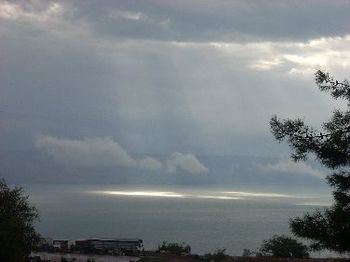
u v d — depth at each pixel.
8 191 37.12
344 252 13.61
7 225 32.25
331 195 14.11
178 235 98.00
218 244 74.38
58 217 146.88
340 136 13.89
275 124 14.52
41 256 42.41
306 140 14.18
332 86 14.49
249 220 139.12
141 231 109.56
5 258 31.23
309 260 25.14
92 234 99.06
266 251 33.53
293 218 14.97
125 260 40.09
